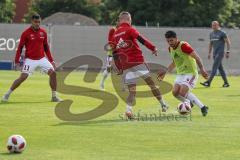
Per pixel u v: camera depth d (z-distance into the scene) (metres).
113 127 41.09
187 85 47.25
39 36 56.47
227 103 57.44
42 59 56.72
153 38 109.19
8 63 111.31
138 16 168.75
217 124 42.97
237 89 74.81
